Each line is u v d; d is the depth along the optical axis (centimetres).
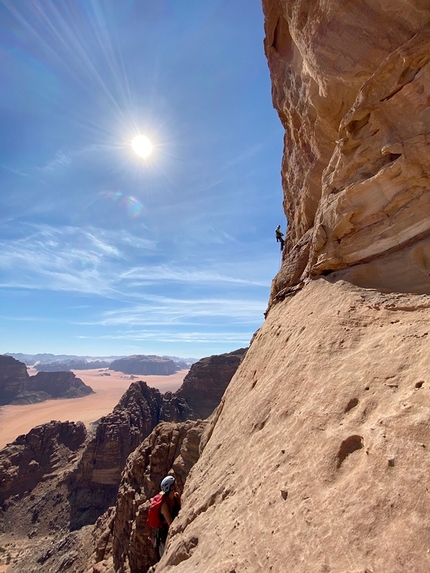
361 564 256
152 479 2781
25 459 6881
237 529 435
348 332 605
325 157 1309
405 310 566
